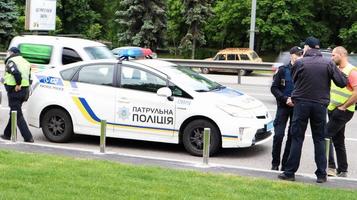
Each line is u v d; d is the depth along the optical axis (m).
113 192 6.52
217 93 10.41
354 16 51.75
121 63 10.77
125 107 10.52
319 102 7.56
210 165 8.56
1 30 48.16
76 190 6.53
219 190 6.88
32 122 11.34
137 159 8.82
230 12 51.81
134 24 47.97
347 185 7.66
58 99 11.02
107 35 64.50
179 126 10.20
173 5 55.53
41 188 6.57
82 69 11.05
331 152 8.69
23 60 10.47
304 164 9.84
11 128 10.20
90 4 66.69
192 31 49.75
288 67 8.80
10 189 6.49
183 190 6.77
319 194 6.91
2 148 9.32
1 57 31.89
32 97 11.30
